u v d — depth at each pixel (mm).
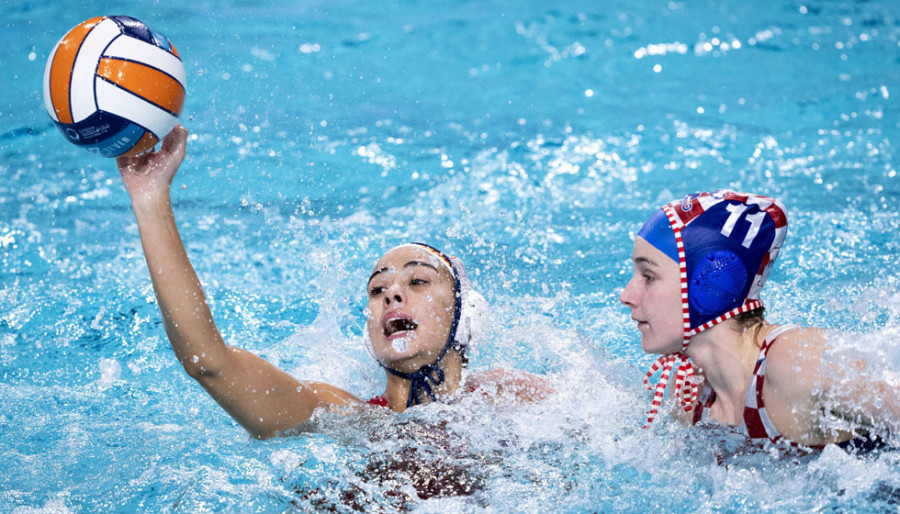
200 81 29641
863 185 21688
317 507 10156
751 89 29922
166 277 9836
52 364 14508
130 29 10398
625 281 17516
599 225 20172
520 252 18766
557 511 9922
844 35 35281
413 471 10648
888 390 9305
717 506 9820
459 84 31094
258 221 20484
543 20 38344
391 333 11953
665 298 10484
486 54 34375
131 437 11984
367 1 40812
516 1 41094
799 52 33594
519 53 34500
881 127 25938
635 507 9938
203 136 25516
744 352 10320
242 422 10977
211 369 10203
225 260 18750
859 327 14266
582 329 15500
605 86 30859
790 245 18391
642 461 10719
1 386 13609
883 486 9547
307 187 22438
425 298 11984
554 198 21828
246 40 34250
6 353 14805
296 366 14484
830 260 17578
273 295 17359
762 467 10078
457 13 39375
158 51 10398
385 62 33125
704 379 11102
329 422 11523
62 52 10203
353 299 16875
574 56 34062
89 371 14328
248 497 10375
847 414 9500
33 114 27016
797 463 9922
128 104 10000
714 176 22719
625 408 11969
